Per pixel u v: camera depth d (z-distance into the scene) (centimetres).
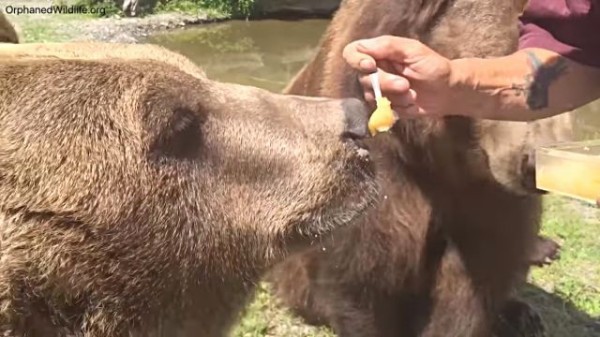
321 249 133
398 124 136
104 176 92
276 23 595
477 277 147
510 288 153
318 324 172
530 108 106
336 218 105
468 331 149
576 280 197
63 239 90
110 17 571
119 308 95
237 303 106
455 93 107
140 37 541
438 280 147
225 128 101
